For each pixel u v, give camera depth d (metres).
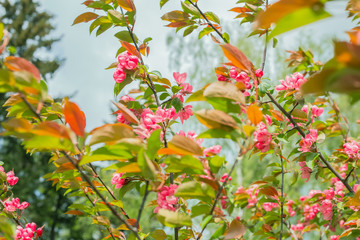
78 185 2.79
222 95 1.47
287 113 2.98
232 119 1.45
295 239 3.49
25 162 15.38
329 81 0.74
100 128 1.47
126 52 2.74
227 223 1.97
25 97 1.37
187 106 2.86
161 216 1.58
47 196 15.11
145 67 2.73
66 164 2.06
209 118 1.45
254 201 4.21
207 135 1.49
